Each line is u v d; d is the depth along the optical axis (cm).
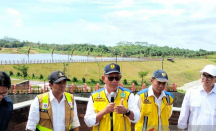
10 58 10444
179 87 6216
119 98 331
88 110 334
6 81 278
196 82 6906
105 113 308
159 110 363
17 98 2383
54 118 315
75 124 339
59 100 323
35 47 17850
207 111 341
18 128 414
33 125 313
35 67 5934
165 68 8425
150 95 360
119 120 323
